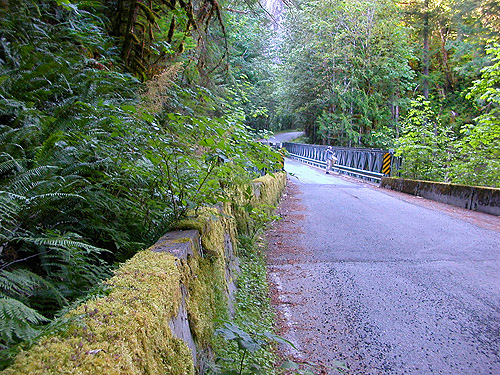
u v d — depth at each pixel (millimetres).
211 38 7758
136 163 3066
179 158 3031
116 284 1705
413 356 3404
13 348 1157
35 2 4039
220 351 2896
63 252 1945
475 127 12992
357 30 29516
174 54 5766
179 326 1981
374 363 3285
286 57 33375
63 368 1037
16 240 2010
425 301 4543
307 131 45219
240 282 4664
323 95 33812
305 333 3807
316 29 28906
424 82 34969
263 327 3771
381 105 33344
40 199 1987
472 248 6738
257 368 2492
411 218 9406
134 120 2971
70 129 2721
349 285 5039
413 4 33844
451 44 30016
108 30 5605
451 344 3604
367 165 20359
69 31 4184
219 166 3346
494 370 3205
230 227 4988
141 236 3029
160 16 6359
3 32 3373
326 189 15266
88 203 2449
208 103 5543
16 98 2949
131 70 5160
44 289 1827
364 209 10648
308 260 6078
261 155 4195
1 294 1420
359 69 30625
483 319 4105
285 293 4797
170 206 3359
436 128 15727
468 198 11234
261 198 7871
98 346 1170
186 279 2338
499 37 25625
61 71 3211
